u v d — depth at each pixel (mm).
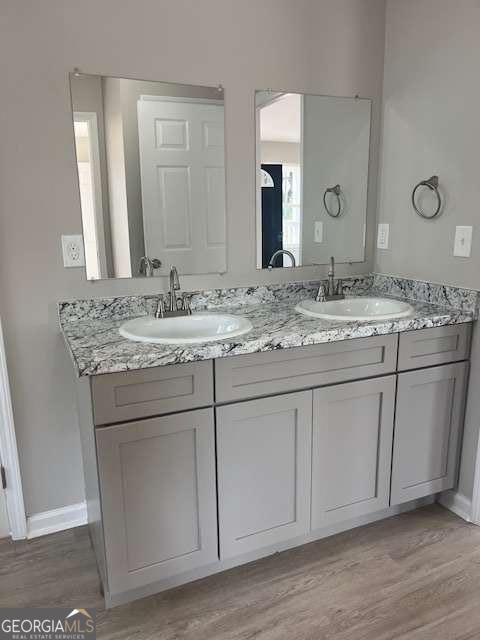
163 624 1562
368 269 2420
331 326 1765
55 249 1832
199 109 1962
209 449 1593
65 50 1724
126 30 1795
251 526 1735
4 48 1644
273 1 2004
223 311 2064
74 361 1433
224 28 1942
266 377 1640
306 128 2174
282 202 2199
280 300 2260
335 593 1683
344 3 2135
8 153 1704
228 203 2094
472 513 2059
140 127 1884
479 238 1890
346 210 2338
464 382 2033
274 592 1691
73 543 1955
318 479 1823
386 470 1956
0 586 1729
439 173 2027
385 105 2281
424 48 2033
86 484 1915
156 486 1536
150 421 1478
